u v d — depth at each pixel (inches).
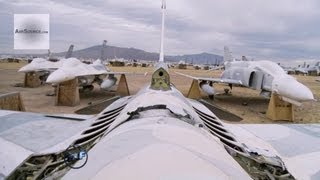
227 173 102.3
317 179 179.8
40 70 1120.8
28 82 1111.6
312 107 836.6
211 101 877.2
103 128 195.5
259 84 755.4
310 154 223.5
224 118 327.0
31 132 249.8
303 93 590.2
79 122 283.0
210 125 224.2
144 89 252.5
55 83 690.8
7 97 412.2
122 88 923.4
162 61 393.7
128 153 107.7
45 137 235.1
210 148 123.0
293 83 624.4
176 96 224.5
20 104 451.8
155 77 246.4
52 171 146.4
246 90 1241.4
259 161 175.9
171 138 122.1
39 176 147.6
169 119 154.5
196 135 135.0
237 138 220.5
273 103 634.8
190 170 96.8
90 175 99.0
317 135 280.1
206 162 104.7
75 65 837.2
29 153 197.2
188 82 1572.3
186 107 198.1
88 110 336.5
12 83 1205.7
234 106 800.9
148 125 141.6
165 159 101.6
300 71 3577.8
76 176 103.2
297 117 679.7
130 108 189.6
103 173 97.4
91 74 853.2
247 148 196.5
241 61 944.3
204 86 896.3
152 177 91.7
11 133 246.1
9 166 177.6
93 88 1050.1
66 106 703.1
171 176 92.4
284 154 221.9
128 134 131.3
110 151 114.1
